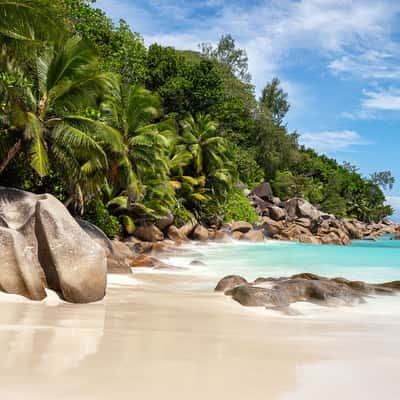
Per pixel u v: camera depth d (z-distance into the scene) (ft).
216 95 155.22
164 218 103.50
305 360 16.03
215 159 136.67
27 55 48.75
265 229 148.46
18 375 12.78
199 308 26.94
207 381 13.21
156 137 87.04
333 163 341.21
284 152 244.22
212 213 137.69
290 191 230.68
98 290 27.71
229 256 78.84
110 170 80.38
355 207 288.51
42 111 58.70
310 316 26.27
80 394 11.62
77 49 58.39
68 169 61.52
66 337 17.74
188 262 63.77
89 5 113.70
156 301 28.84
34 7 45.68
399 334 21.75
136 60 126.62
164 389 12.37
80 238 28.43
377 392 12.76
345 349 18.04
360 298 31.71
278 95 296.10
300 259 74.90
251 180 207.72
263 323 23.27
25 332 18.16
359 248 107.96
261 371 14.44
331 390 12.82
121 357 15.31
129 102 85.56
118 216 94.27
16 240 26.30
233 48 251.39
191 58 240.53
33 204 30.94
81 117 60.03
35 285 25.63
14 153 58.70
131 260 51.85
